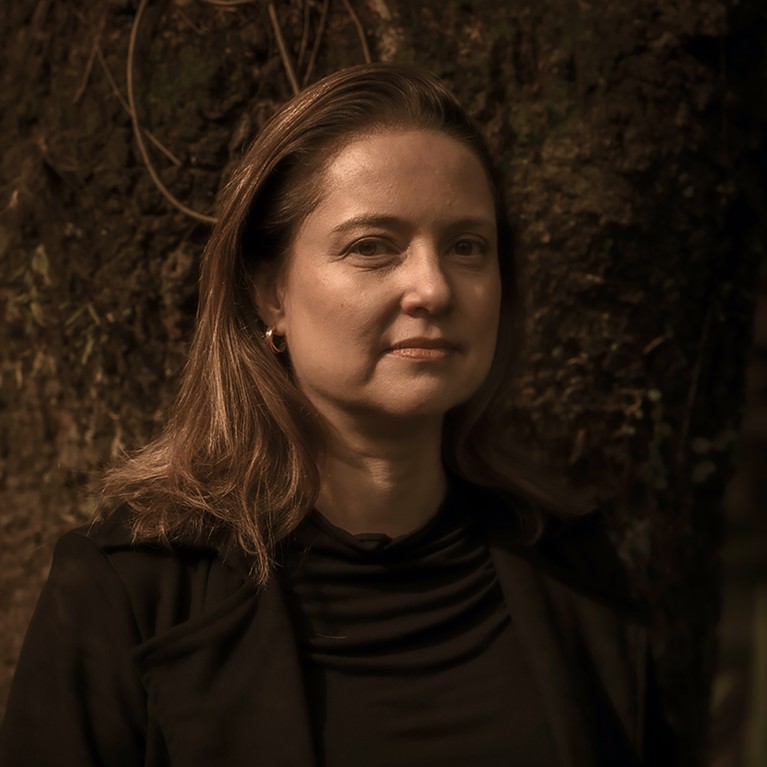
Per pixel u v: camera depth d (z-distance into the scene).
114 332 2.03
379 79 1.52
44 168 2.02
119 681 1.41
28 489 2.10
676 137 2.03
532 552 1.65
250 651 1.42
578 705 1.49
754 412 4.04
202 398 1.58
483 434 1.72
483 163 1.58
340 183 1.44
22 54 2.05
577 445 2.07
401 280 1.44
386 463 1.55
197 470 1.55
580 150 2.01
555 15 2.02
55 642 1.43
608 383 2.07
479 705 1.47
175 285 2.00
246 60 1.99
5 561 2.10
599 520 1.78
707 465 2.21
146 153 1.98
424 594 1.52
